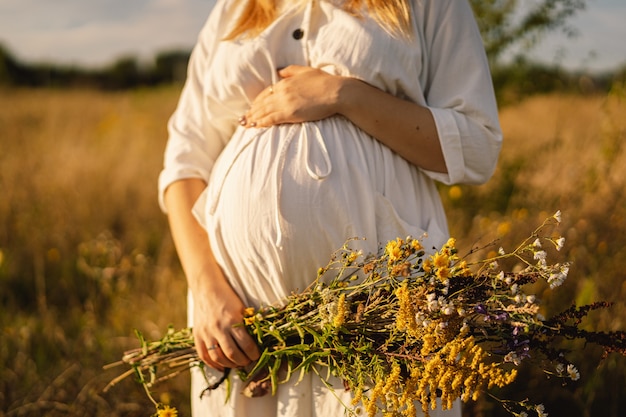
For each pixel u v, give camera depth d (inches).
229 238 60.4
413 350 51.1
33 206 171.3
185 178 67.7
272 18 65.2
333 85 58.9
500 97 128.6
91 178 185.5
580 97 165.5
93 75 581.9
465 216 139.4
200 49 72.2
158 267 141.6
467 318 50.0
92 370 112.5
